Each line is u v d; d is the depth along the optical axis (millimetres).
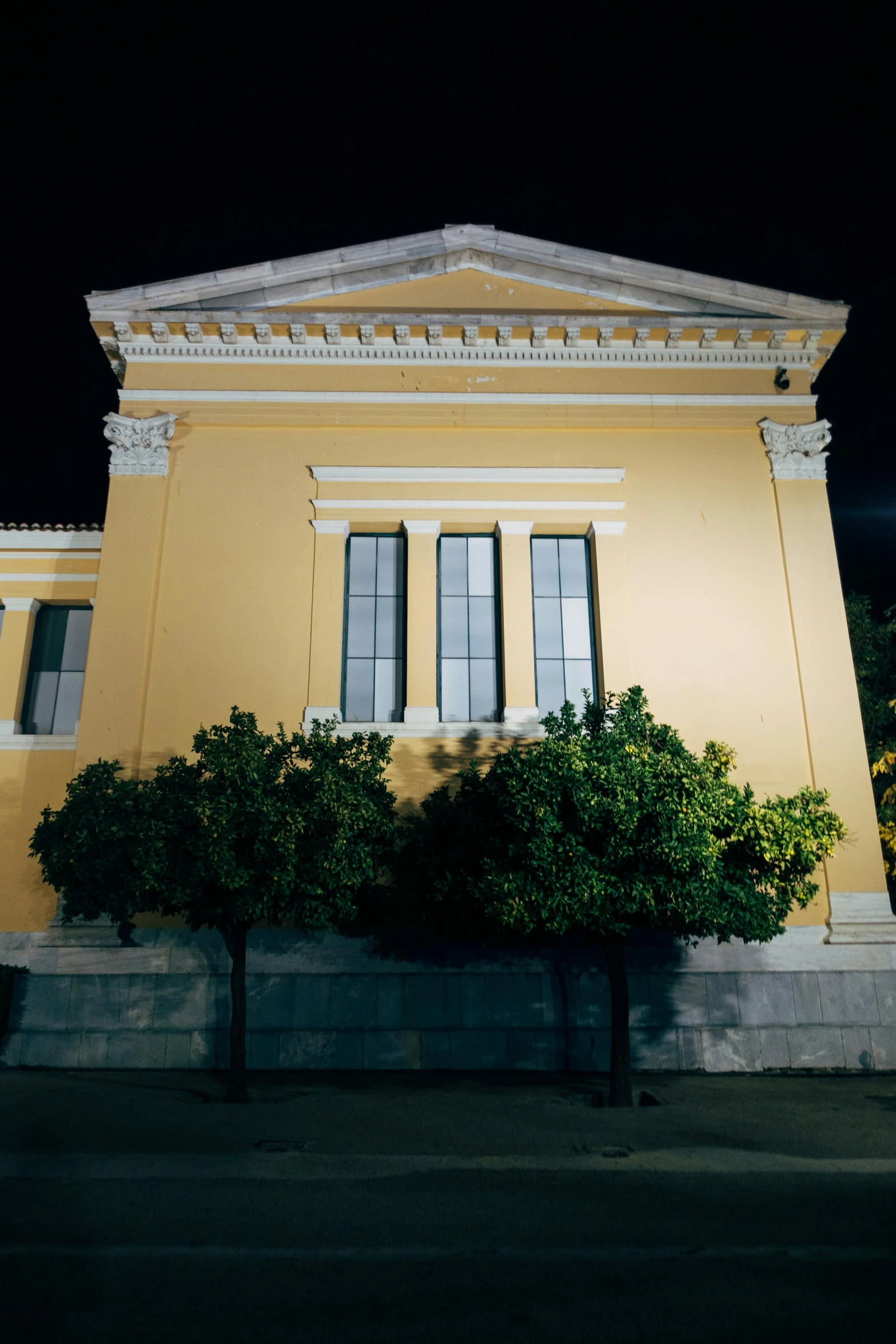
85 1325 5414
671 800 10500
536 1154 9008
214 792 11398
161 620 16062
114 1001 14125
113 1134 9617
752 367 17609
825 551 16656
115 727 15367
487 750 15500
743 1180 8258
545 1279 6133
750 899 11188
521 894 10656
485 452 17078
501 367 17453
